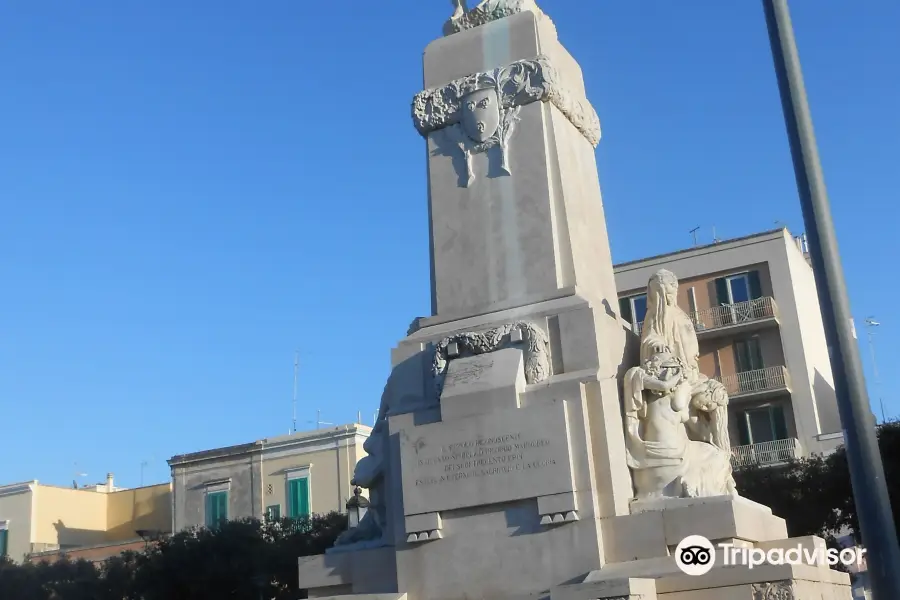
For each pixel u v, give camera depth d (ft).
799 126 24.32
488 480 34.60
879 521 21.76
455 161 40.24
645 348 37.99
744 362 119.55
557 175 39.01
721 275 122.93
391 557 36.65
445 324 38.42
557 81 40.11
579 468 33.83
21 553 145.89
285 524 112.37
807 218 23.85
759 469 90.74
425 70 42.01
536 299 37.42
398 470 36.60
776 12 25.21
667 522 32.73
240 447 140.67
